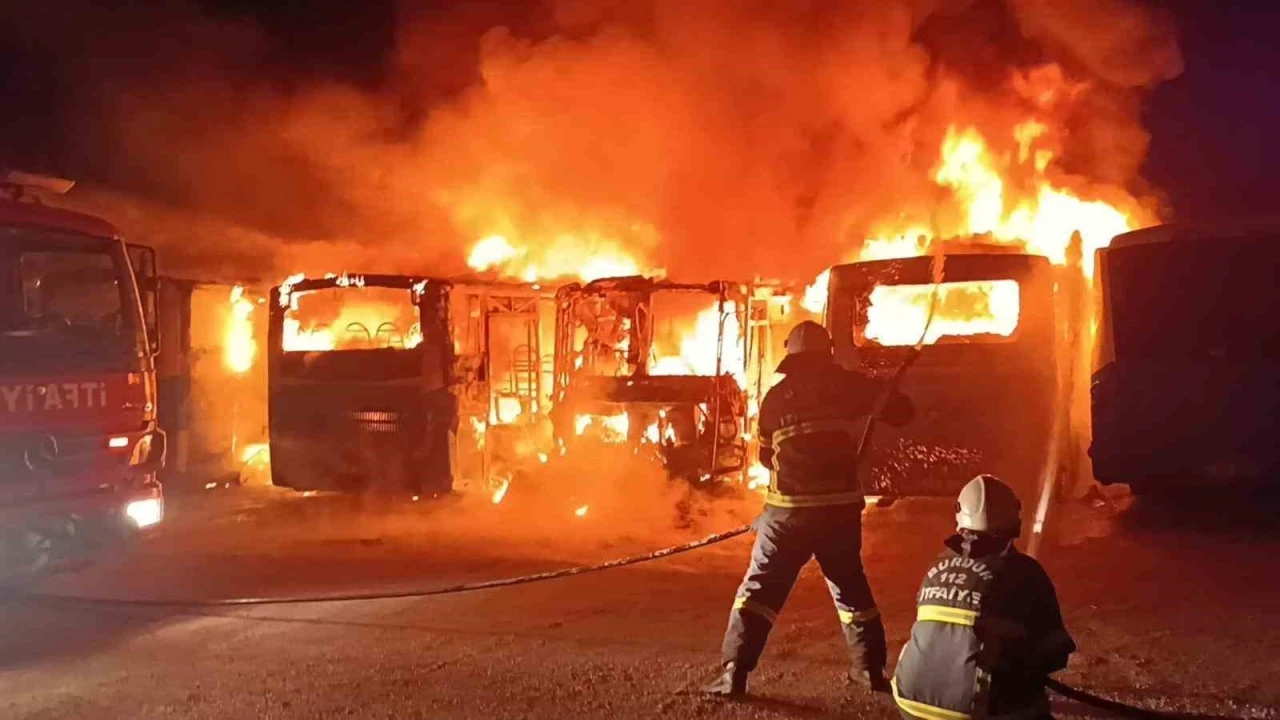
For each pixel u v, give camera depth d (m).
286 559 9.20
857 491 5.29
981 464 10.30
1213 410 9.45
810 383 5.35
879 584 7.77
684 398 11.76
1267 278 9.45
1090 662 5.66
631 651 6.11
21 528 7.79
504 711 5.14
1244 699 5.07
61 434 8.12
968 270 10.38
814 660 5.86
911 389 10.45
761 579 5.23
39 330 8.04
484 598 7.54
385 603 7.44
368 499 12.21
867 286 10.63
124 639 6.68
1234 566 7.95
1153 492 10.19
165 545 9.90
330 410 12.28
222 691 5.55
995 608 3.69
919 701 3.77
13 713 5.30
